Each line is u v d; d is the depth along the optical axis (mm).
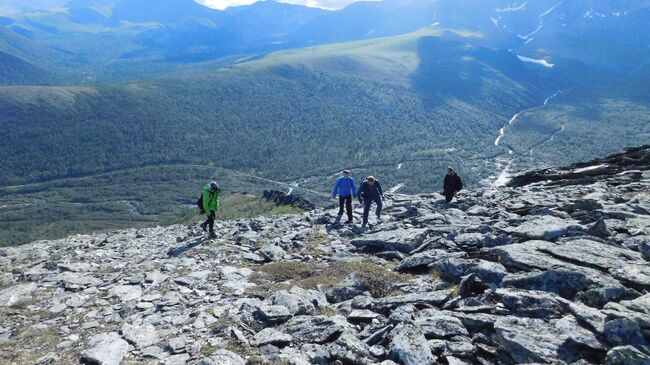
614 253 13672
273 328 11969
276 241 23781
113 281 18344
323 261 19297
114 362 10852
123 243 30312
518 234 16844
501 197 31406
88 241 33156
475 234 18469
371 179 26266
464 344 9984
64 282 18438
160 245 27750
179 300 15102
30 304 16094
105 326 13555
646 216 17438
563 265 12820
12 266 24391
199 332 12234
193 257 21344
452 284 14047
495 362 9492
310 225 28453
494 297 12023
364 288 14648
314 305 13648
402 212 28375
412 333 10398
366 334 11172
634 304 10117
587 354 9047
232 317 12859
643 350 8719
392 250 19422
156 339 12094
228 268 18797
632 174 31969
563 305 10742
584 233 16156
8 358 11680
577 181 34250
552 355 8906
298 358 10109
